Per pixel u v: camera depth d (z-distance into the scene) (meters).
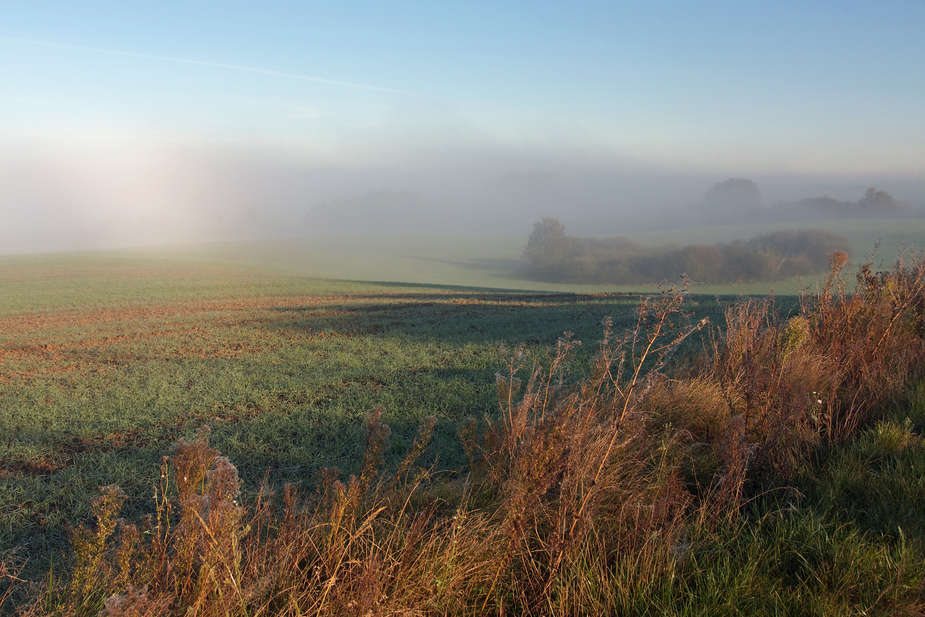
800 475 4.15
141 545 2.81
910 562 2.93
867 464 4.23
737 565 3.03
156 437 7.16
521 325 17.80
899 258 8.45
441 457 5.90
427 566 2.79
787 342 6.09
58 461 6.42
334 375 10.72
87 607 2.61
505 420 4.04
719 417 5.05
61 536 4.52
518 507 2.79
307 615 2.45
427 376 10.15
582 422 3.29
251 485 5.45
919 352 7.19
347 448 6.54
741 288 66.06
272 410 8.34
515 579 2.92
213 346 15.43
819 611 2.64
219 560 2.37
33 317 23.48
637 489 3.74
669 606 2.67
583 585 2.73
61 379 11.41
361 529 2.89
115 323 21.14
